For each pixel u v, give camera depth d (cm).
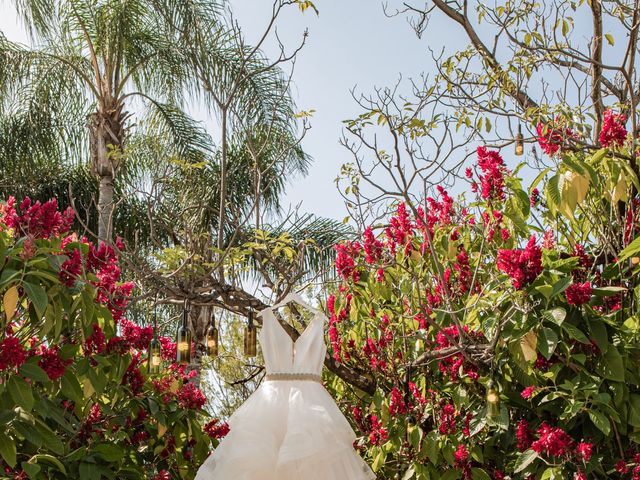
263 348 358
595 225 438
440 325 442
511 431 433
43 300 350
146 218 1060
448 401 461
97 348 405
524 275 369
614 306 422
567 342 392
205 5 938
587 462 374
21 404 354
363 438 487
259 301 464
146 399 468
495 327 380
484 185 410
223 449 336
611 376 372
